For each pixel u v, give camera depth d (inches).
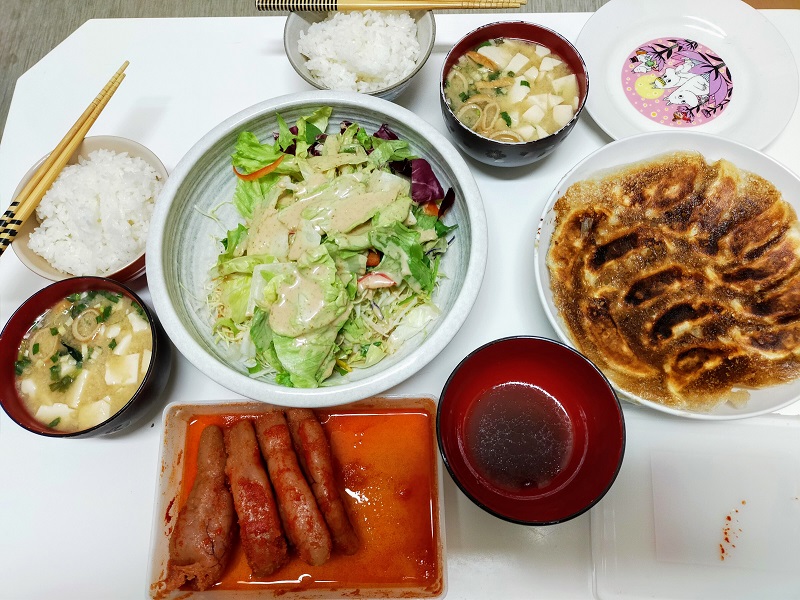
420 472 16.7
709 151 17.6
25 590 16.0
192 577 14.6
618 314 16.8
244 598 15.1
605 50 20.6
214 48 21.1
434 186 16.8
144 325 17.1
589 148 19.4
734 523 16.3
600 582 15.7
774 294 16.9
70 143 17.6
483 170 19.2
